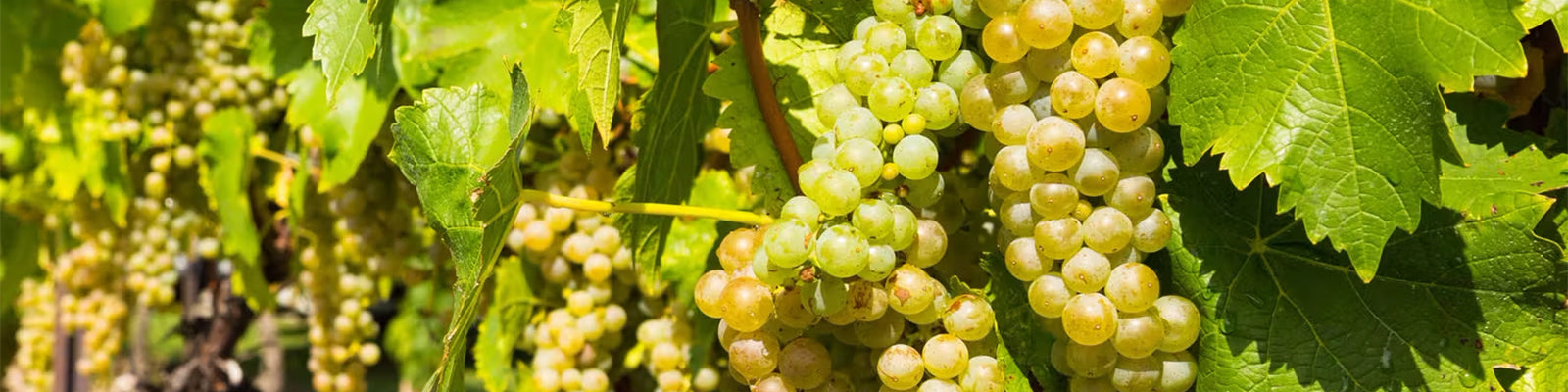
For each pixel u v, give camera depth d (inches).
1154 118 26.0
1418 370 26.6
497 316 35.9
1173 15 25.7
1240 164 25.2
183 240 53.6
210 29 45.9
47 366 67.5
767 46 29.6
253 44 41.2
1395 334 26.7
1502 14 24.2
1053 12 24.9
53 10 49.9
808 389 26.6
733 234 26.8
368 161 41.9
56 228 62.9
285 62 40.5
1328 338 26.9
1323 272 27.0
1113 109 24.7
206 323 65.8
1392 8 24.8
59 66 50.5
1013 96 25.6
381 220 43.1
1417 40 24.6
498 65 35.7
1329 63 25.0
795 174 28.4
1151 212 25.6
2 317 91.7
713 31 30.3
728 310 25.6
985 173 31.5
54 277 62.9
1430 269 26.7
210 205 51.3
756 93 28.8
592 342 35.0
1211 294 27.1
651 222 31.2
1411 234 26.9
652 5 35.9
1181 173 27.4
